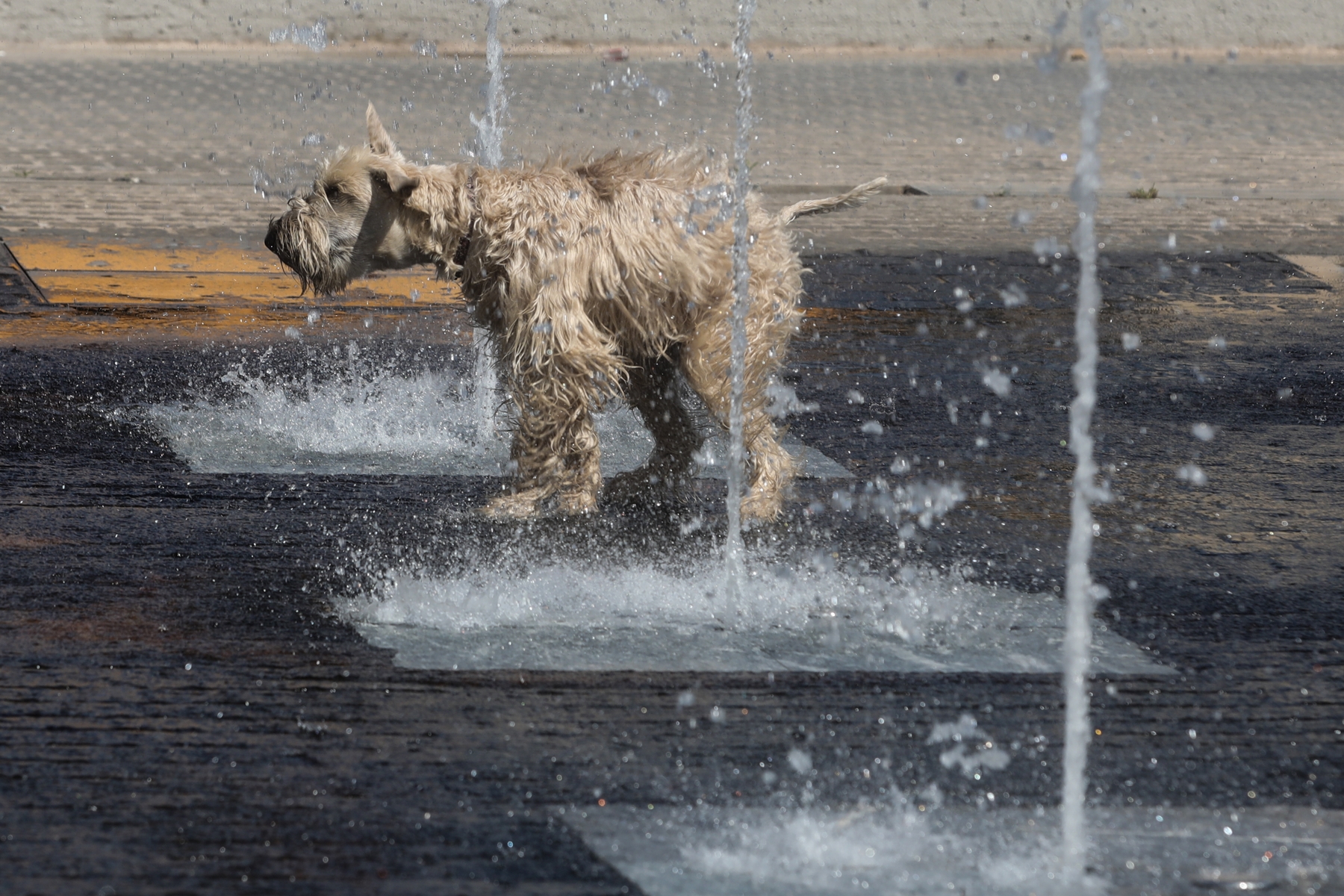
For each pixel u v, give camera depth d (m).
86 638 7.04
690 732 6.26
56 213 18.94
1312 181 23.91
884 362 13.68
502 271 8.68
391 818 5.47
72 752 5.90
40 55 35.97
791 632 7.40
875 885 5.11
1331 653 7.33
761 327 8.68
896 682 6.84
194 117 27.12
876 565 8.44
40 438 10.49
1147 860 5.34
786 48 40.94
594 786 5.77
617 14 39.94
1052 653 7.24
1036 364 13.76
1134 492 10.10
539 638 7.21
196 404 11.54
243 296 15.42
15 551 8.22
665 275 8.53
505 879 5.08
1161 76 37.41
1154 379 13.34
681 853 5.30
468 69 34.91
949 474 10.38
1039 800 5.78
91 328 13.92
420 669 6.80
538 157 22.31
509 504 9.07
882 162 24.38
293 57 36.72
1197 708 6.66
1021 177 23.52
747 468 9.19
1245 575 8.48
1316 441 11.53
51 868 5.06
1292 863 5.34
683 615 7.57
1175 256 18.59
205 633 7.15
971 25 41.66
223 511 9.06
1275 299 16.70
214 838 5.29
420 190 8.64
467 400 11.88
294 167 22.70
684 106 29.67
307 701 6.43
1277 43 43.38
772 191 21.45
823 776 5.92
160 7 38.44
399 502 9.34
